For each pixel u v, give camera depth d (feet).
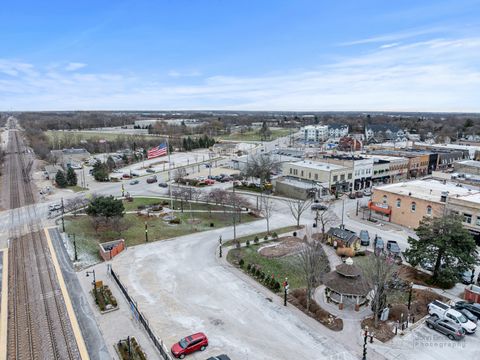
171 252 153.28
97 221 173.88
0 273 131.75
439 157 343.26
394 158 317.01
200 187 291.38
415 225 187.01
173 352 84.74
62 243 161.38
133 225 190.60
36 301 111.65
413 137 625.00
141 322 98.48
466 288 118.21
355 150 428.56
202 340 87.66
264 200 233.14
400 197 194.29
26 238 168.96
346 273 107.76
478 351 88.53
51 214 209.87
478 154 362.53
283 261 145.18
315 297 115.96
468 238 120.67
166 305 108.88
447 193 176.45
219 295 115.85
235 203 214.69
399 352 87.66
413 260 127.34
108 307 105.40
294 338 93.30
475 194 186.80
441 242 120.26
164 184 300.61
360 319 102.83
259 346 89.71
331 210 221.46
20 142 588.91
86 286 121.60
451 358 85.61
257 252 153.99
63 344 90.48
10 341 91.91
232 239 171.01
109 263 140.67
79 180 325.62
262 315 104.22
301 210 200.34
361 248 162.40
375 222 200.44
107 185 304.71
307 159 314.96
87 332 95.35
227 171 356.59
